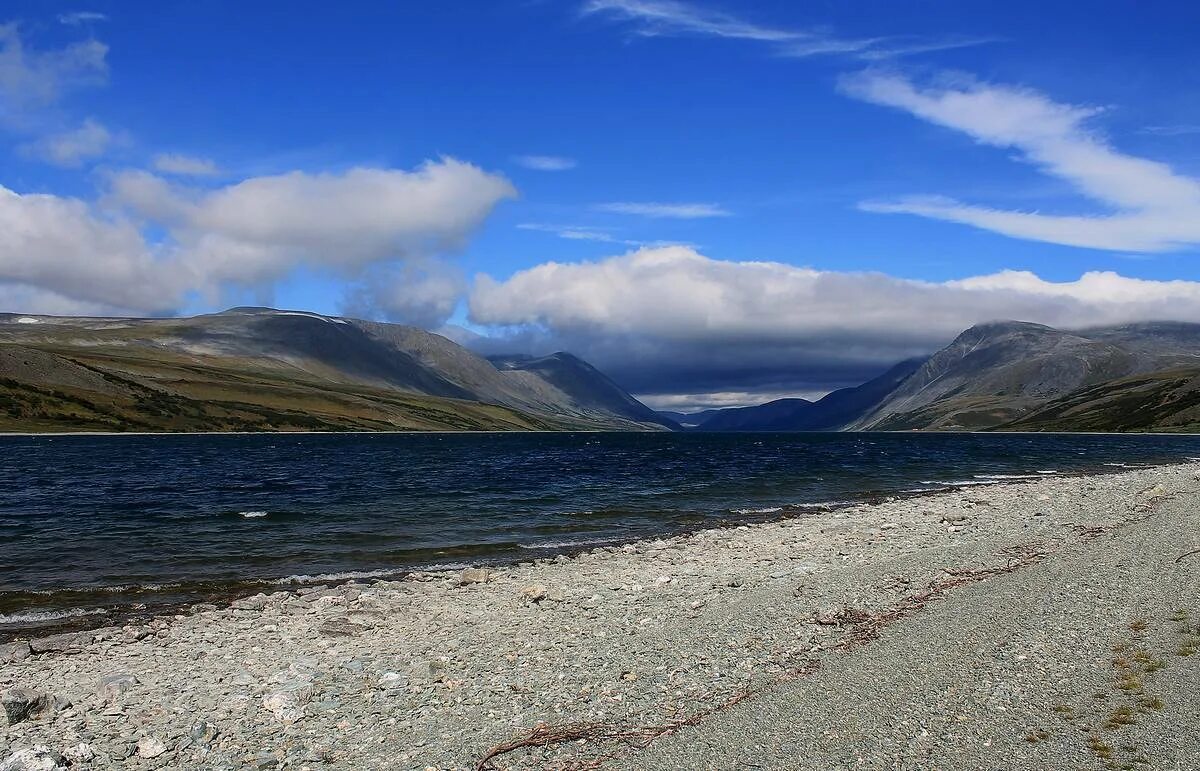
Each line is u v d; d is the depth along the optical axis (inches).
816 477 3171.8
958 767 485.7
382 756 542.0
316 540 1612.9
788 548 1386.6
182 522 1865.2
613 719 593.6
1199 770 465.7
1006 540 1368.1
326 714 623.5
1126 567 1016.2
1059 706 568.1
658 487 2746.1
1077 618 786.2
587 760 522.6
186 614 1007.6
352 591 1101.7
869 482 2920.8
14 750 546.6
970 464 4037.9
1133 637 713.6
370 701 650.2
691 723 576.7
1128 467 3592.5
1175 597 845.2
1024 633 746.8
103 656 798.5
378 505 2208.4
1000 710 567.2
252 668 748.6
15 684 709.9
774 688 641.0
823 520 1768.0
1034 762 486.9
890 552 1307.8
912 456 5027.1
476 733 576.1
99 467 3860.7
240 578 1250.6
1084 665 648.4
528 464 4210.1
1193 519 1418.6
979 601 888.9
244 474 3422.7
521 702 637.3
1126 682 604.4
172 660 780.0
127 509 2117.4
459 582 1154.0
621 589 1084.5
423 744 559.5
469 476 3307.1
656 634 832.9
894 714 571.2
